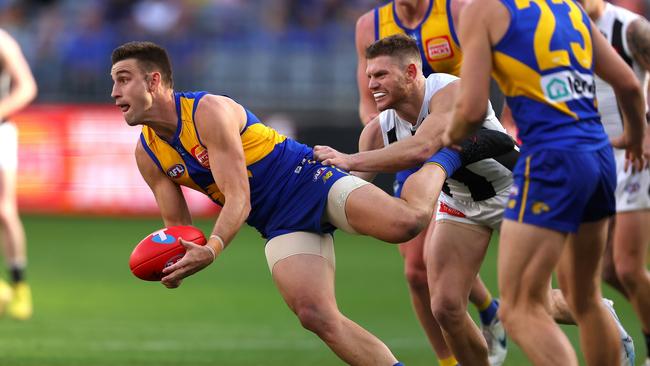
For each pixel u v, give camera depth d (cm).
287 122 6344
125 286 4044
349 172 2031
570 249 1786
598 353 1823
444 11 2411
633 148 1912
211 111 1900
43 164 6212
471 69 1698
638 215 2380
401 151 1966
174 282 1856
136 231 5712
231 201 1877
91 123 6141
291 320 3300
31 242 5300
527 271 1689
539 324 1680
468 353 2095
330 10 7262
